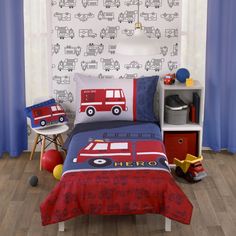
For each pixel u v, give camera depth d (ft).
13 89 13.15
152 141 11.42
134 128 12.28
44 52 13.38
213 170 12.78
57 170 12.05
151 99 12.99
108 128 12.30
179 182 12.16
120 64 13.42
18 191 11.66
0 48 13.07
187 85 12.78
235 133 13.61
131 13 13.14
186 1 13.15
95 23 13.16
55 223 10.10
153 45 11.46
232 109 13.51
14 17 12.80
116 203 9.75
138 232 10.02
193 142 13.02
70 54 13.34
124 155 10.62
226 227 10.16
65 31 13.20
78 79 13.08
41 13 13.15
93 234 9.96
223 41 13.15
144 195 9.73
